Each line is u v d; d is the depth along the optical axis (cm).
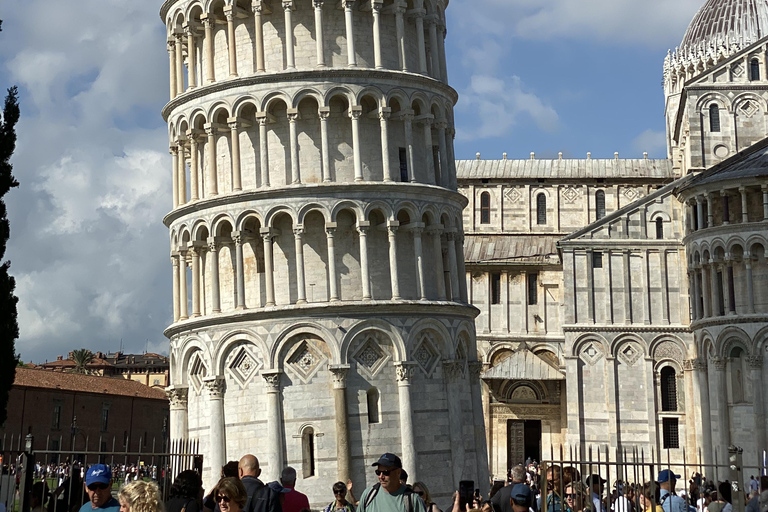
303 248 6419
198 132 6756
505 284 10581
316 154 6494
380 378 6234
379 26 6656
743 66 9419
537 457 10181
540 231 11288
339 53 6631
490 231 11319
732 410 7875
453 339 6506
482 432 6750
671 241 9262
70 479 3158
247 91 6519
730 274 7950
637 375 9144
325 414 6138
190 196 6931
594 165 11494
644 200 9350
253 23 6700
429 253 6650
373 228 6475
